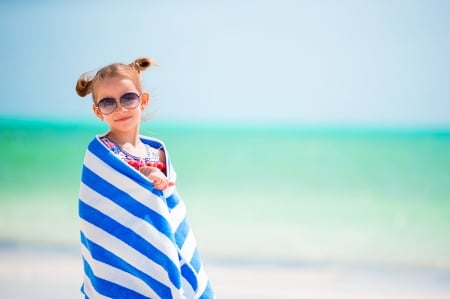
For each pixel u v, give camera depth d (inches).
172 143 1146.0
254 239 483.5
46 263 368.2
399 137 1071.6
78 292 302.0
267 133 1246.3
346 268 386.0
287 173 855.7
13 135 1023.0
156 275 151.5
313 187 750.5
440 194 711.1
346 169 877.8
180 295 151.8
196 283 157.4
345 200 669.9
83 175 156.2
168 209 158.4
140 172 156.6
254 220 565.9
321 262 403.2
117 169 153.2
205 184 775.1
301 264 396.5
